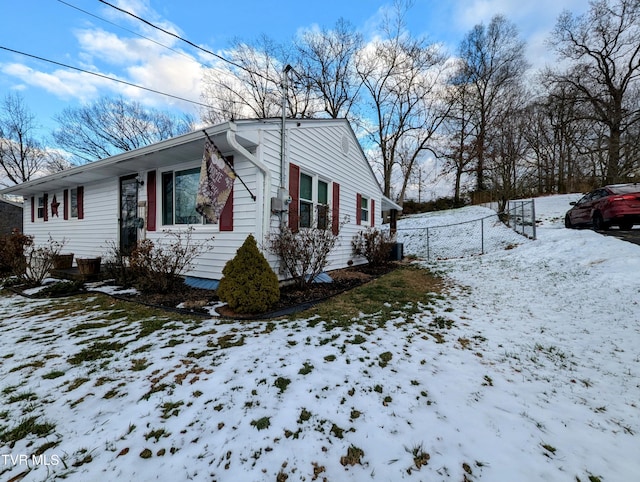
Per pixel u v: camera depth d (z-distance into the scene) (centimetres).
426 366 264
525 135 2095
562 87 1859
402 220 1919
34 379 234
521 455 164
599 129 1917
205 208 468
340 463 158
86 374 242
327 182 771
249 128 495
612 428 186
